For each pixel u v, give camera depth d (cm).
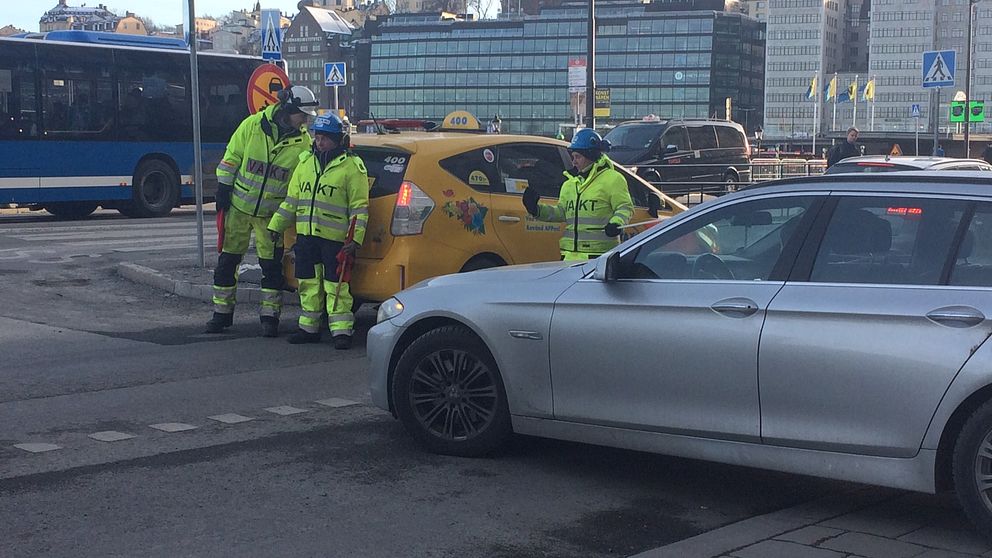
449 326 620
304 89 959
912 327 477
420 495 552
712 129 2861
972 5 3688
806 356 497
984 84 13688
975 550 479
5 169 1955
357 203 893
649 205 941
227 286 1004
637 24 11725
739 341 515
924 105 14200
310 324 945
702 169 2797
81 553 462
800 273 515
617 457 631
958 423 477
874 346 483
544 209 834
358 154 937
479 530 502
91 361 871
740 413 518
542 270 603
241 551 467
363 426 689
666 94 11719
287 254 989
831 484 586
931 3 14125
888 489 578
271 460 609
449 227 909
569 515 527
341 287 912
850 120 14825
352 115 12988
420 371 625
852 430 491
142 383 797
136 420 692
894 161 1562
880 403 482
